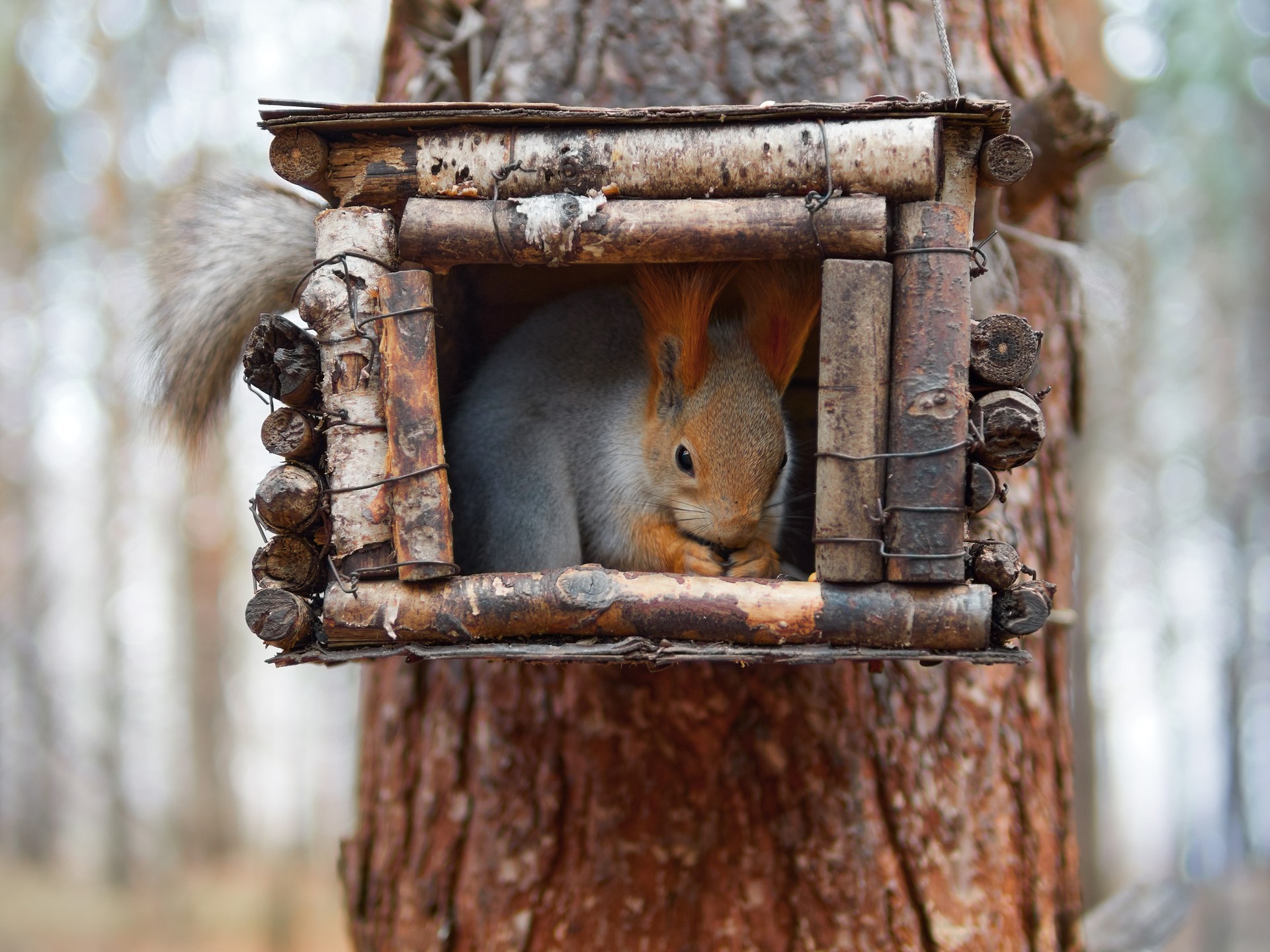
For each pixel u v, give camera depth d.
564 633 1.38
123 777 5.00
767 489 1.45
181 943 4.10
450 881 1.52
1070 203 1.56
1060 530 1.55
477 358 1.52
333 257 1.39
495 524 1.48
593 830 1.49
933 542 1.37
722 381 1.46
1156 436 4.97
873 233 1.38
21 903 4.43
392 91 1.57
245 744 5.69
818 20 1.52
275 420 1.40
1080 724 2.98
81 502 5.18
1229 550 5.30
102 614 4.96
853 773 1.49
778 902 1.48
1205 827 5.73
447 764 1.53
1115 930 1.62
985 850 1.50
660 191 1.39
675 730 1.49
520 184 1.39
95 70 4.16
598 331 1.50
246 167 1.48
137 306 1.47
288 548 1.40
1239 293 4.74
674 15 1.53
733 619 1.38
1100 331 1.55
